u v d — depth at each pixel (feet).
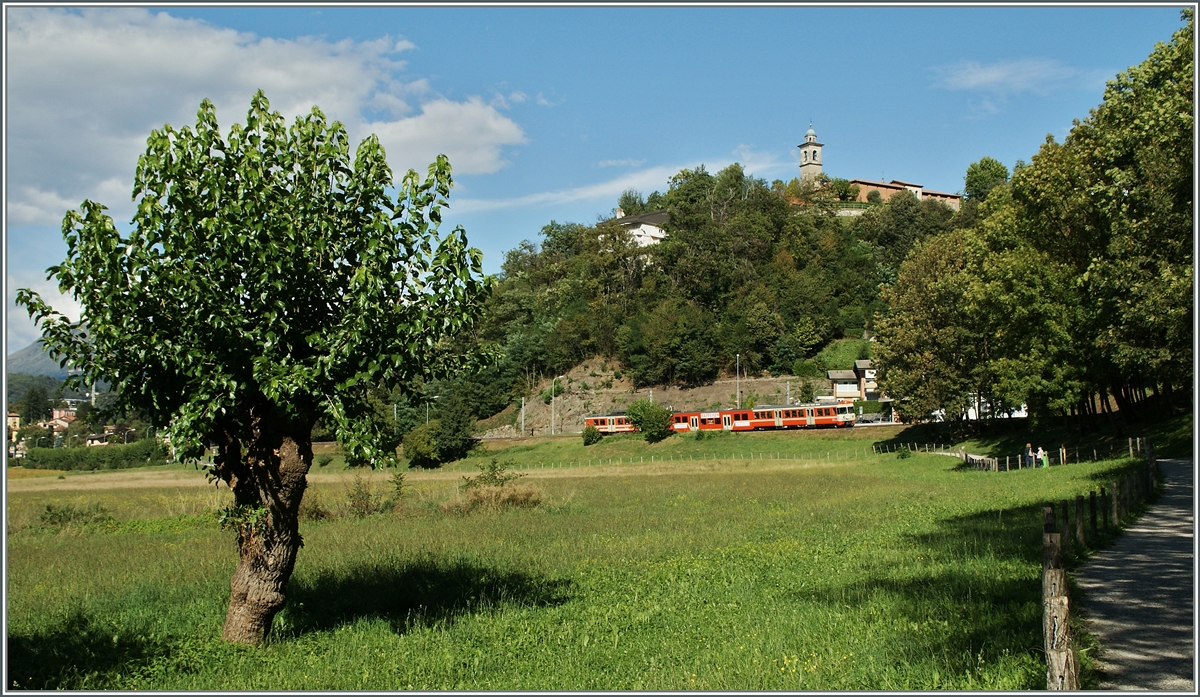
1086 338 137.69
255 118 38.58
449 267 38.73
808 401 330.13
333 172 39.45
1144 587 42.63
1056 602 27.63
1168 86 95.20
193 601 48.93
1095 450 162.50
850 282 406.62
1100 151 111.55
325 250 37.45
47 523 98.32
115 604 48.67
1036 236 143.95
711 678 31.94
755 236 445.78
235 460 38.63
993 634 34.96
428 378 41.42
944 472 157.28
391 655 37.19
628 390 375.25
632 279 440.86
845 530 75.31
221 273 36.22
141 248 35.27
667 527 83.25
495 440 328.90
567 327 402.93
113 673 34.45
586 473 217.15
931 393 200.54
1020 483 115.24
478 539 75.87
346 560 63.05
